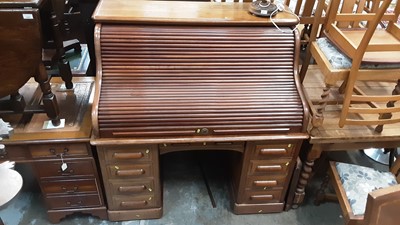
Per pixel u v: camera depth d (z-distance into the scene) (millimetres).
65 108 1795
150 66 1585
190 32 1609
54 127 1664
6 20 1278
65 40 2254
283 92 1640
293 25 1684
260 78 1648
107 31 1560
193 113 1558
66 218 1989
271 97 1621
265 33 1651
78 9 2170
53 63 1737
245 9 1777
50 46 1762
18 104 1587
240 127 1593
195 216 2041
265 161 1790
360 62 1438
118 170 1728
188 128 1565
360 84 2145
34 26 1313
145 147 1643
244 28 1654
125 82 1565
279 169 1829
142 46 1576
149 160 1711
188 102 1565
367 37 1340
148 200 1913
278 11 1751
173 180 2277
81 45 2607
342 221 2039
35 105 1654
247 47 1639
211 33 1623
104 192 1891
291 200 2027
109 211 1929
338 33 1590
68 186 1793
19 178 836
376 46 1407
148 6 1721
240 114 1584
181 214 2049
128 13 1615
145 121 1533
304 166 1894
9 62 1380
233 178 2068
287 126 1624
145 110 1531
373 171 1795
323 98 1615
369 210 898
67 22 2191
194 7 1752
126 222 1979
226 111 1575
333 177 1805
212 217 2039
